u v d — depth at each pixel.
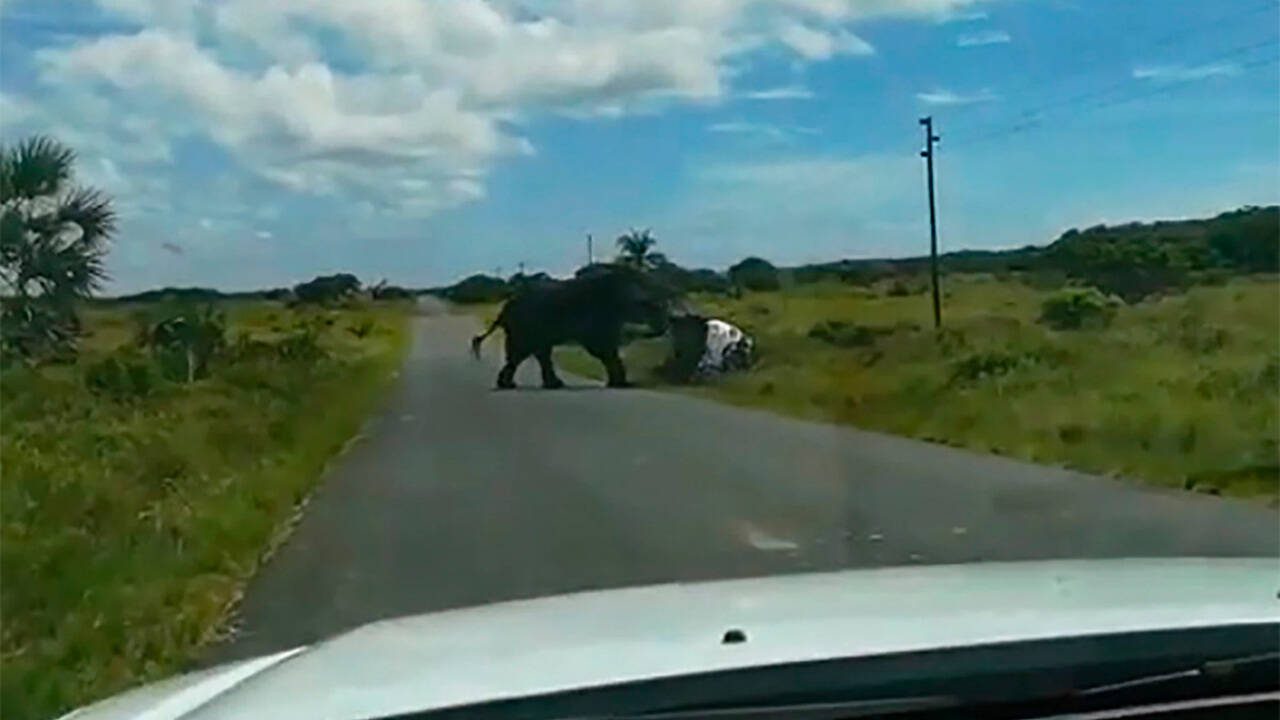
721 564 12.17
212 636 9.90
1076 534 13.16
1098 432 20.83
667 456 20.67
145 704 3.28
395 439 24.08
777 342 44.66
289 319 67.38
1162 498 15.27
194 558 12.51
